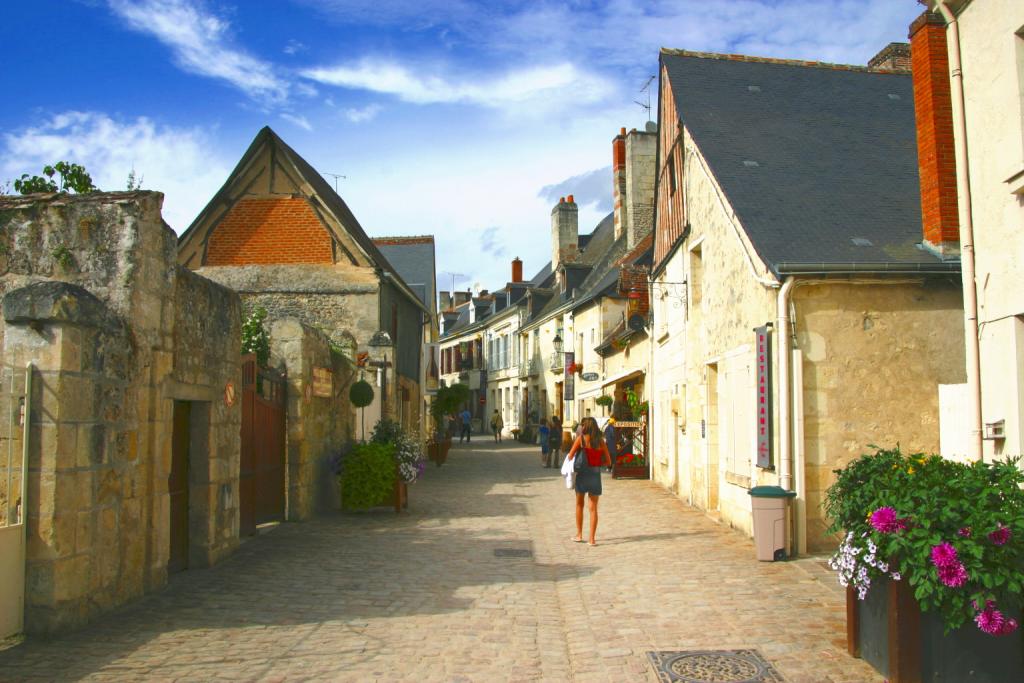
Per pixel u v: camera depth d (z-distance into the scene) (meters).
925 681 4.31
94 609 5.84
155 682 4.57
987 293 6.35
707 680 4.64
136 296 6.40
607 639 5.56
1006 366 6.11
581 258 38.00
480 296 53.28
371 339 16.84
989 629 4.07
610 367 25.39
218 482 8.14
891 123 12.59
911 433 8.53
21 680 4.57
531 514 12.13
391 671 4.86
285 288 18.33
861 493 4.79
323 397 12.39
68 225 6.41
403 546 9.22
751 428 9.51
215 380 8.09
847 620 5.10
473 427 50.81
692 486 13.27
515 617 6.16
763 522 8.20
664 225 15.68
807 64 14.52
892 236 9.14
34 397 5.41
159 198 6.75
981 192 6.40
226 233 18.58
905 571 4.22
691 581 7.35
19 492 5.38
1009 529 4.11
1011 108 5.95
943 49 8.76
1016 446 6.00
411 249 32.34
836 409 8.54
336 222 18.48
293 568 7.87
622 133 31.50
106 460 5.98
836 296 8.59
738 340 10.09
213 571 7.66
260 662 4.97
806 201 10.02
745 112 12.62
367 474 11.78
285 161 18.61
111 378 6.05
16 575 5.29
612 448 18.38
